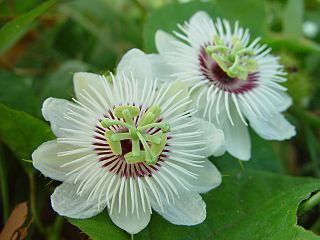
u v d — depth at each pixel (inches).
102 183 2.7
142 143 2.7
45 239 3.7
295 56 4.9
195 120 2.9
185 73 3.2
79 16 5.0
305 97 4.7
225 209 3.2
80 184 2.7
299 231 2.6
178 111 2.9
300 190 3.1
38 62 4.8
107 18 5.2
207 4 4.1
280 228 2.8
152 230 2.9
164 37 3.3
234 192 3.3
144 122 2.8
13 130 3.1
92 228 2.7
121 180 2.7
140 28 5.2
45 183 3.6
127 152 2.9
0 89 3.8
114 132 2.8
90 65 4.6
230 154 3.4
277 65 3.5
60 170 2.7
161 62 3.2
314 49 4.6
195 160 2.9
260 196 3.3
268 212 3.0
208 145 2.8
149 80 3.0
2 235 3.1
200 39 3.4
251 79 3.4
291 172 4.8
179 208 2.7
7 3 4.2
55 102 2.8
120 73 3.0
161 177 2.8
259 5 4.5
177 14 4.0
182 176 2.8
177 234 2.9
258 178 3.4
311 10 6.1
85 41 5.0
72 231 3.7
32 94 3.8
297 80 4.6
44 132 3.1
